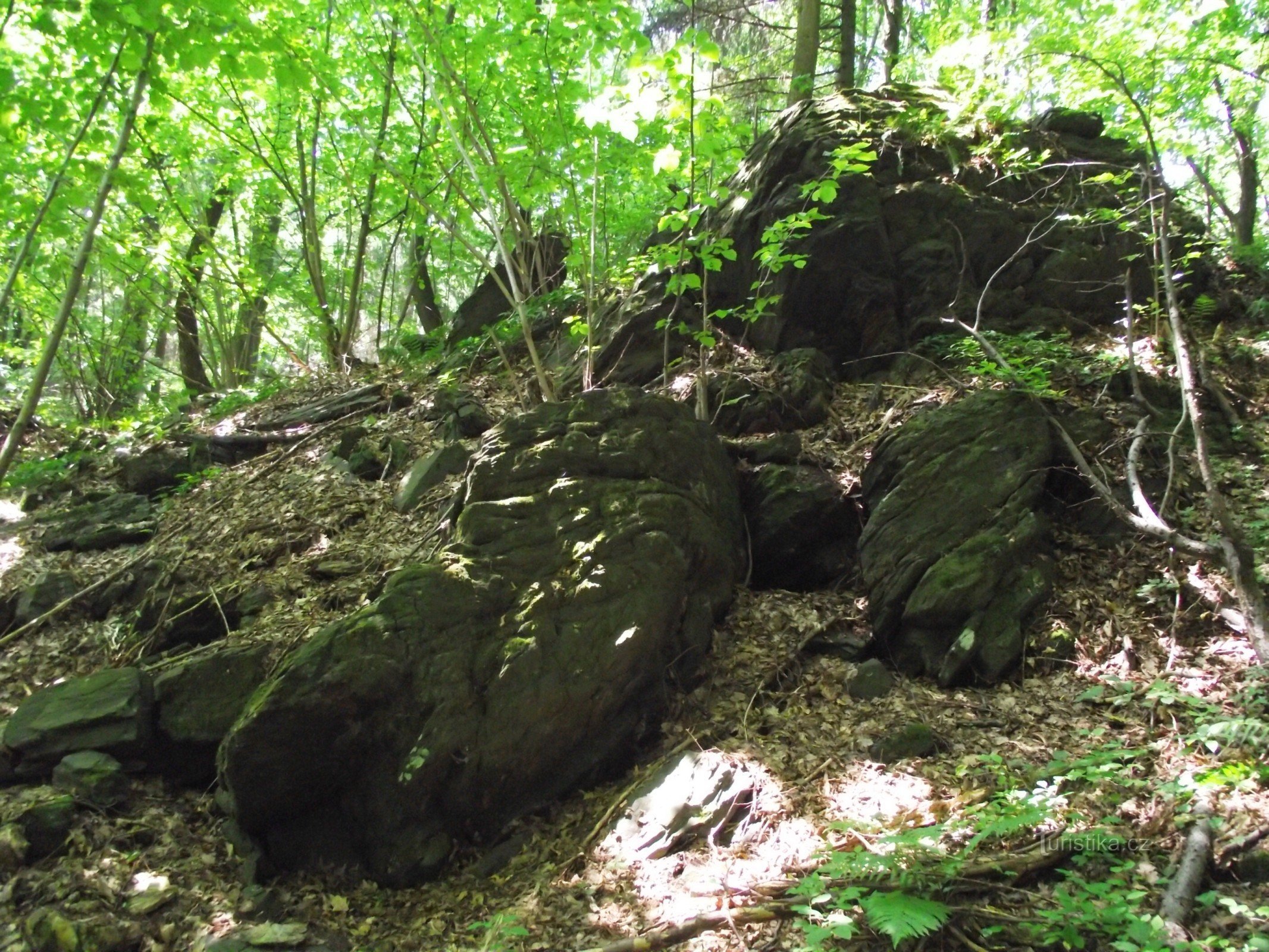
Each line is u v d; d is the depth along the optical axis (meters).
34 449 12.49
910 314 8.71
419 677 5.04
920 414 7.05
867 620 6.19
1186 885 3.54
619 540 5.75
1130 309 7.53
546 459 6.26
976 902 3.73
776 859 4.37
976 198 9.01
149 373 20.91
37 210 4.23
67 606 6.96
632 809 4.91
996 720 5.20
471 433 8.77
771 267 7.65
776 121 10.38
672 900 4.22
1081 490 6.51
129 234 12.35
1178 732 4.76
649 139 8.50
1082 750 4.78
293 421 10.22
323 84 7.78
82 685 5.66
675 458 6.52
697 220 7.21
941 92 10.54
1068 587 5.97
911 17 15.80
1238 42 9.47
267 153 13.64
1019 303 8.71
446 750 4.89
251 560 7.07
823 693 5.63
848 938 3.58
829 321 8.82
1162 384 7.55
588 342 7.79
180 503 8.44
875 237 8.69
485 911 4.52
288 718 4.81
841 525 6.86
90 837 4.86
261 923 4.49
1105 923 3.42
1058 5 9.70
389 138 12.37
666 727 5.58
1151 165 9.24
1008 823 3.79
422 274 16.70
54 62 4.33
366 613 5.22
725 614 6.35
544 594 5.46
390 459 8.49
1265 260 10.38
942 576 5.88
